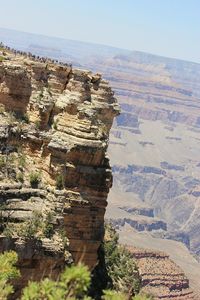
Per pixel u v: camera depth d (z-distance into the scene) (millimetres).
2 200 52969
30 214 53344
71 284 28719
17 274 42469
